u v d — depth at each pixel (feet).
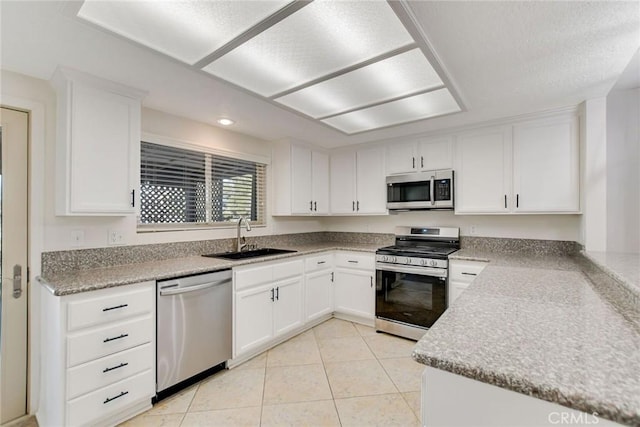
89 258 7.09
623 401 1.97
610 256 6.63
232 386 7.16
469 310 3.90
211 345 7.46
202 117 8.96
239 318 8.13
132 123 6.91
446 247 11.05
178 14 4.34
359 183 12.53
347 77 6.30
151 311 6.37
